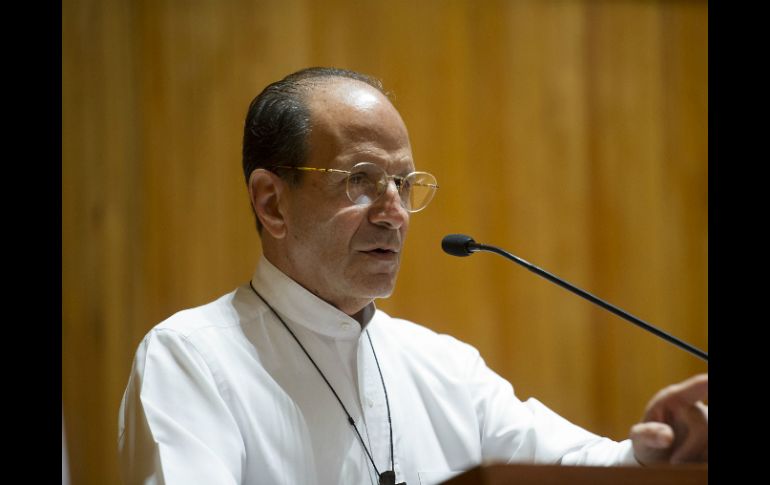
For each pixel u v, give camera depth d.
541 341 12.86
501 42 12.89
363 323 6.75
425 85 12.52
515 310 12.75
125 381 11.27
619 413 13.16
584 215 13.16
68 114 11.17
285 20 11.95
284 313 6.52
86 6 11.32
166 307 11.46
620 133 13.38
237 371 6.17
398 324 7.36
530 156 12.95
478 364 7.40
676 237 13.53
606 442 6.80
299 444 6.11
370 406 6.48
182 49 11.62
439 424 6.85
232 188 11.70
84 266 11.21
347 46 12.19
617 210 13.31
